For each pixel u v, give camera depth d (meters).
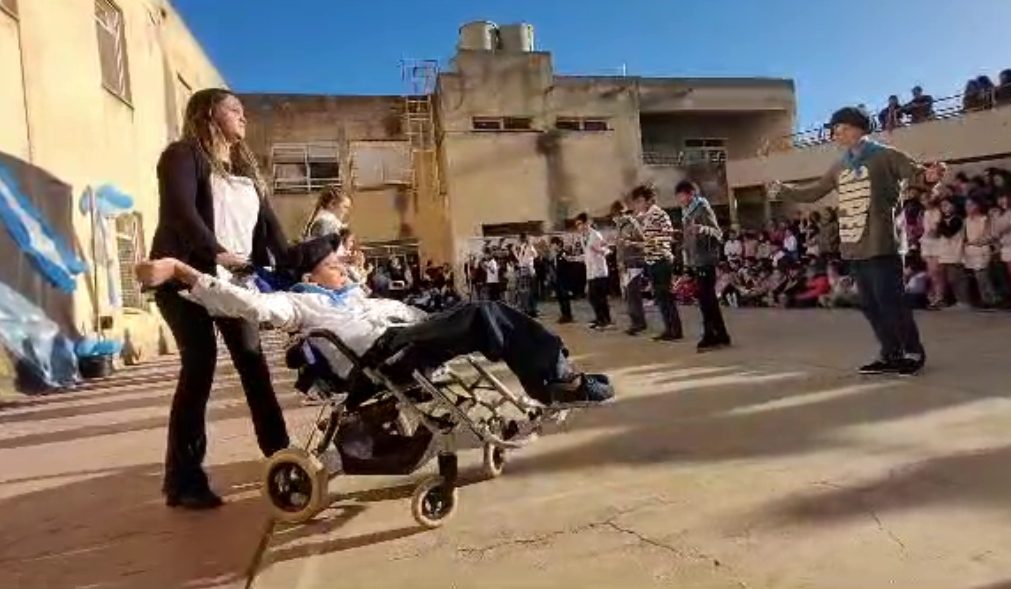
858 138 5.26
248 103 23.20
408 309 3.65
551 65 23.77
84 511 3.45
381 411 3.15
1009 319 7.67
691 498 3.04
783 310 11.57
